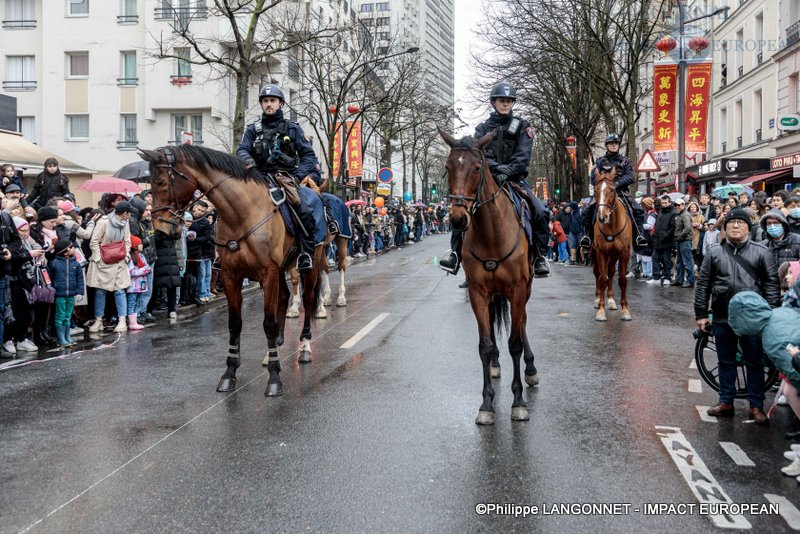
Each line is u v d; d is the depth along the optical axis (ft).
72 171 94.48
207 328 38.68
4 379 26.40
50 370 27.94
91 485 15.65
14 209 32.22
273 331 23.76
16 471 16.60
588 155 112.57
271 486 15.42
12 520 13.92
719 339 20.53
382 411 21.18
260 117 26.32
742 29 108.78
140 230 40.22
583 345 31.35
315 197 28.48
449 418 20.39
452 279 64.80
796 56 87.81
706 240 51.34
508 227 20.15
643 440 18.37
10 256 29.99
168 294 43.19
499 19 93.09
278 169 26.13
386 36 158.20
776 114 94.63
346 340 33.42
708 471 16.20
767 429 19.38
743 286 20.08
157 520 13.82
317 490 15.16
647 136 161.27
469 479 15.70
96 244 36.99
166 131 114.32
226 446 18.16
